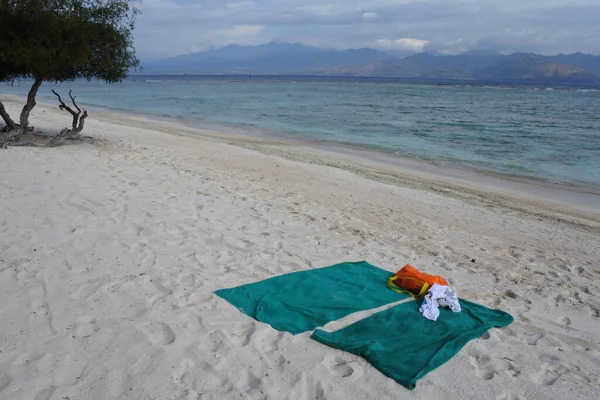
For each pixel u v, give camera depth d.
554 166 16.98
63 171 9.82
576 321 5.24
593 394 3.84
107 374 3.64
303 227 8.01
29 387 3.43
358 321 4.73
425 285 5.40
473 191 13.07
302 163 15.09
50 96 44.91
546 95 70.50
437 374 3.93
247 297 5.11
